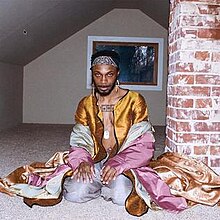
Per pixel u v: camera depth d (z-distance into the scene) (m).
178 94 2.59
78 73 6.77
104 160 2.12
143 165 2.03
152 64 6.69
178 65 2.59
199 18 2.56
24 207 2.04
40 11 4.19
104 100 2.12
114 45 6.68
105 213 1.96
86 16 5.97
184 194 2.06
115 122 2.09
